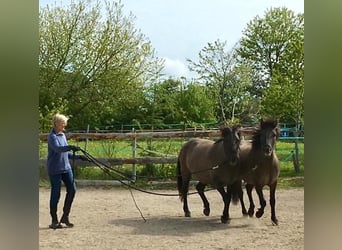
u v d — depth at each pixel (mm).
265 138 7508
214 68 30406
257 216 8086
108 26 23453
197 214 9047
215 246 6191
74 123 23578
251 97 30609
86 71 23516
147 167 13469
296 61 17438
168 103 34062
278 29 38500
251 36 39062
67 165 7590
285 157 16000
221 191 8086
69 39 22719
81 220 8352
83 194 11727
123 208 9727
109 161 12938
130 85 24609
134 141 13367
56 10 22812
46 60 22484
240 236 6898
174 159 12828
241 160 8016
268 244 6266
